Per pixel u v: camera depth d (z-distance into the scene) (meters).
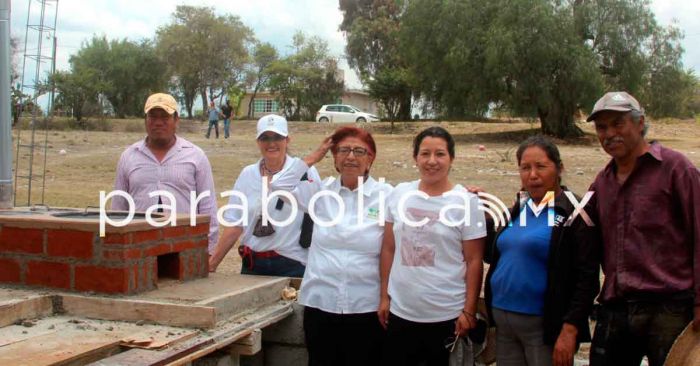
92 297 3.88
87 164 18.95
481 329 4.11
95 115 39.50
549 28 27.36
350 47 50.66
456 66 28.52
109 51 49.50
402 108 42.53
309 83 55.00
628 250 3.48
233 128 39.31
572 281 3.67
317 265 4.23
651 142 3.58
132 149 5.13
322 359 4.27
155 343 3.38
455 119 39.09
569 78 28.00
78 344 3.37
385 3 52.06
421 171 3.92
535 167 3.70
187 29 54.94
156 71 51.00
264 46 58.31
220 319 3.90
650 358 3.51
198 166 5.14
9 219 4.09
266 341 4.69
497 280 3.81
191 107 58.06
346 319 4.18
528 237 3.70
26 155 19.53
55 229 3.99
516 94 28.84
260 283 4.40
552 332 3.66
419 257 3.86
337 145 4.25
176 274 4.36
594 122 3.57
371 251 4.18
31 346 3.33
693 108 42.81
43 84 11.77
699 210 3.31
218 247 4.96
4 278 4.14
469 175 16.84
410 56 31.23
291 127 37.41
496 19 28.17
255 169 5.01
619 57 29.58
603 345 3.65
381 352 4.28
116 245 3.88
